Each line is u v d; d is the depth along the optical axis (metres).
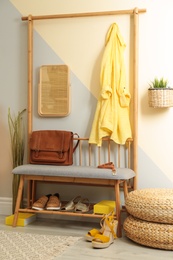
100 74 3.60
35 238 3.08
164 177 3.54
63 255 2.70
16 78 3.99
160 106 3.36
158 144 3.55
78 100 3.79
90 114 3.75
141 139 3.60
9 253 2.72
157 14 3.56
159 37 3.56
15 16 3.98
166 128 3.53
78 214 3.30
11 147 4.00
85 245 2.93
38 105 3.85
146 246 2.92
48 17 3.81
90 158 3.72
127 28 3.63
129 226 2.98
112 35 3.61
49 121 3.87
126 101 3.51
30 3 3.92
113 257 2.66
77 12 3.78
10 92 4.01
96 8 3.73
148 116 3.58
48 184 3.86
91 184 3.69
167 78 3.54
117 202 3.20
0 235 3.17
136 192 3.10
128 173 3.22
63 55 3.83
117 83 3.55
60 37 3.83
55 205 3.41
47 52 3.87
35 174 3.38
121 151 3.65
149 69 3.59
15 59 3.99
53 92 3.81
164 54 3.55
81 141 3.76
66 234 3.23
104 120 3.52
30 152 3.68
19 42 3.97
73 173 3.27
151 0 3.57
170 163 3.52
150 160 3.57
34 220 3.73
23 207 3.88
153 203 2.84
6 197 4.02
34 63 3.92
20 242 2.98
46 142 3.64
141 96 3.60
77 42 3.79
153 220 2.86
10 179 4.02
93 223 3.63
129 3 3.63
